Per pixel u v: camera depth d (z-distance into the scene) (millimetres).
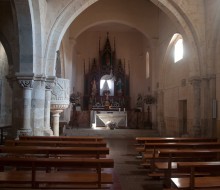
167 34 20266
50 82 13797
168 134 21047
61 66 22375
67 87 14969
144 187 7141
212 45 13742
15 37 12586
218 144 8688
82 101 28422
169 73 21109
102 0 23188
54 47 13883
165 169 7004
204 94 14109
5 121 18828
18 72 12477
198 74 14453
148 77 26219
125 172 8922
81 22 23391
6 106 18984
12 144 8383
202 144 8594
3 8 13688
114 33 29234
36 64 13141
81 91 28609
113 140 18719
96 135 20828
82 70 28797
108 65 28484
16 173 5551
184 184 5082
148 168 9453
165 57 21109
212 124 13656
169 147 8438
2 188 5355
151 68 24188
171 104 20516
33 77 12555
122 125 23750
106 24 27375
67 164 5055
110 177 5355
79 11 14172
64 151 6785
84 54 28938
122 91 28344
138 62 28875
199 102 14477
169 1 14500
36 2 11969
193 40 14555
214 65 13812
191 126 15750
